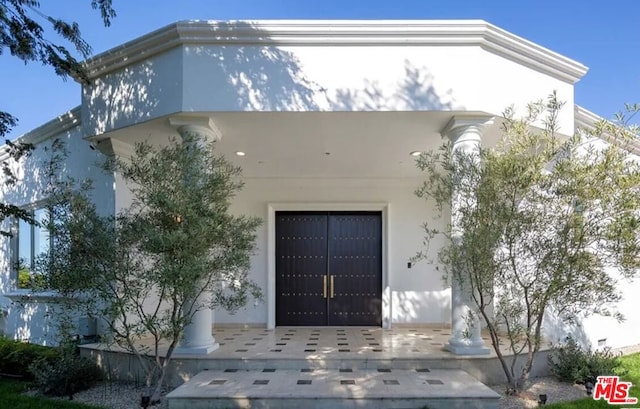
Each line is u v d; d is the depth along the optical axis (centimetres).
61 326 541
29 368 540
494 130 616
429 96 532
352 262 926
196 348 556
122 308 457
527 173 443
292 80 534
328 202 920
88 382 543
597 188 436
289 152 723
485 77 542
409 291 901
